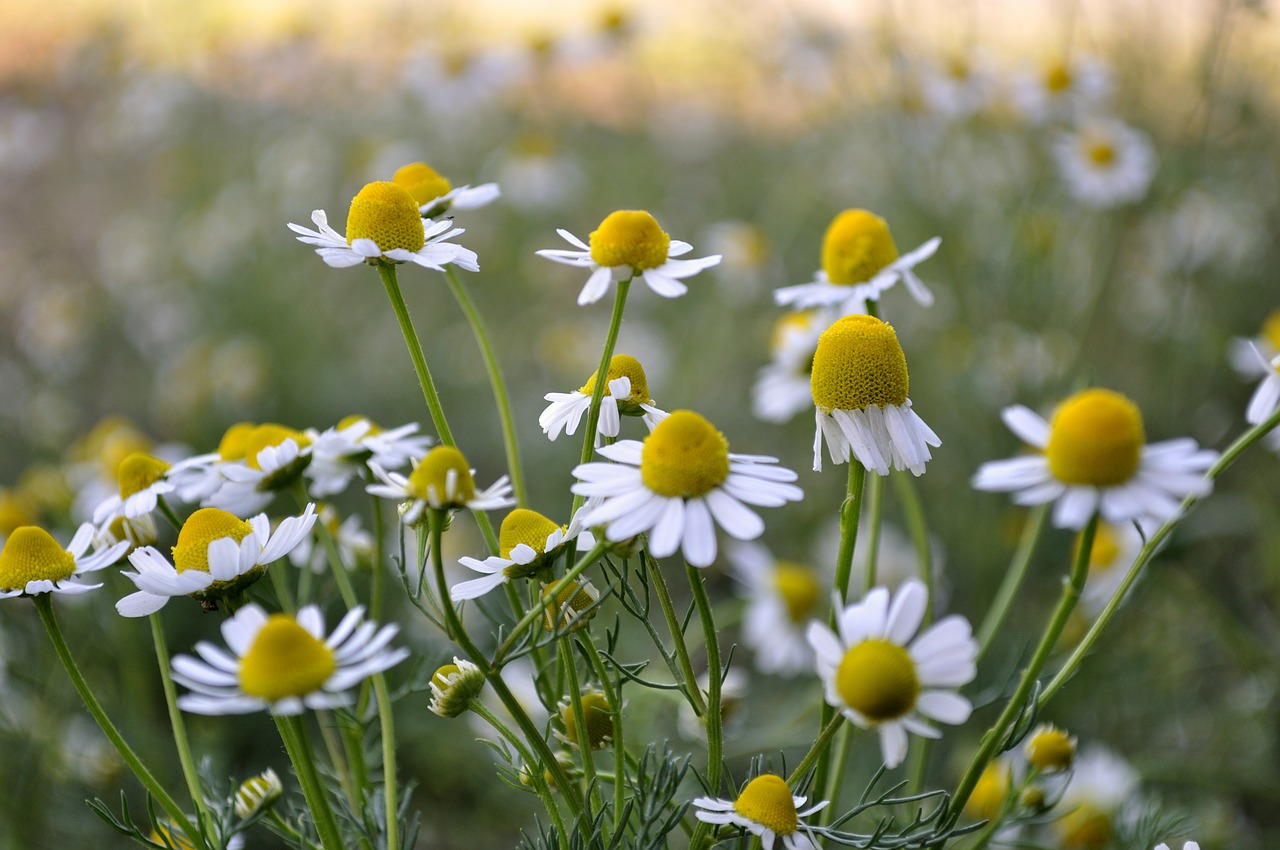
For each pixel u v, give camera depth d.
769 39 0.88
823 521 0.71
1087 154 0.67
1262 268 0.77
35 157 1.17
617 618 0.32
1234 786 0.49
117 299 1.06
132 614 0.31
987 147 0.74
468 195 0.36
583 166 1.06
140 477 0.35
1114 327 0.75
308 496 0.35
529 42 0.96
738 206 1.05
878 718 0.29
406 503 0.30
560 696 0.33
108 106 1.17
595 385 0.32
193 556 0.31
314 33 1.09
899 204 0.75
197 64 1.12
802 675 0.60
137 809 0.49
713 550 0.29
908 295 0.79
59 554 0.32
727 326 0.86
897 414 0.31
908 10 0.75
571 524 0.31
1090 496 0.30
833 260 0.39
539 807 0.50
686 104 1.17
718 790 0.31
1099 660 0.53
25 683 0.49
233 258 0.99
